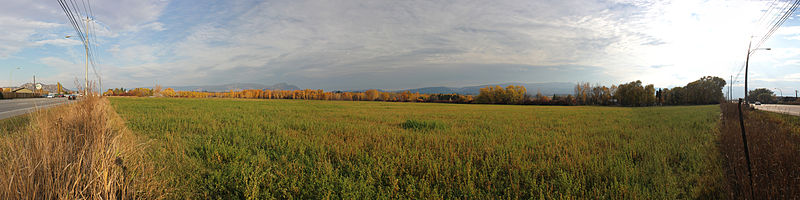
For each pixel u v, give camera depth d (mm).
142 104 28797
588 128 12062
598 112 27938
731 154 5520
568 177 4641
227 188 4301
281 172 4797
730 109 15086
